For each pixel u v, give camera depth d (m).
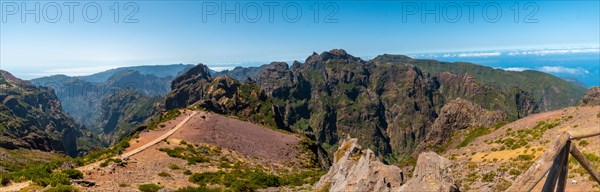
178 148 73.38
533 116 78.50
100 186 37.00
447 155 77.62
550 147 10.09
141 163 54.41
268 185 47.72
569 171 31.61
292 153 100.94
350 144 57.28
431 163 19.88
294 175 61.62
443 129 108.69
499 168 42.25
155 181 42.59
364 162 31.19
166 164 56.62
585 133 9.98
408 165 78.94
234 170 59.03
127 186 38.22
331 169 46.88
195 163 61.28
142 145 75.44
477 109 108.56
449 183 18.34
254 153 89.25
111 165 48.22
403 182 25.36
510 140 62.91
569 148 10.33
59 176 36.56
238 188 42.59
